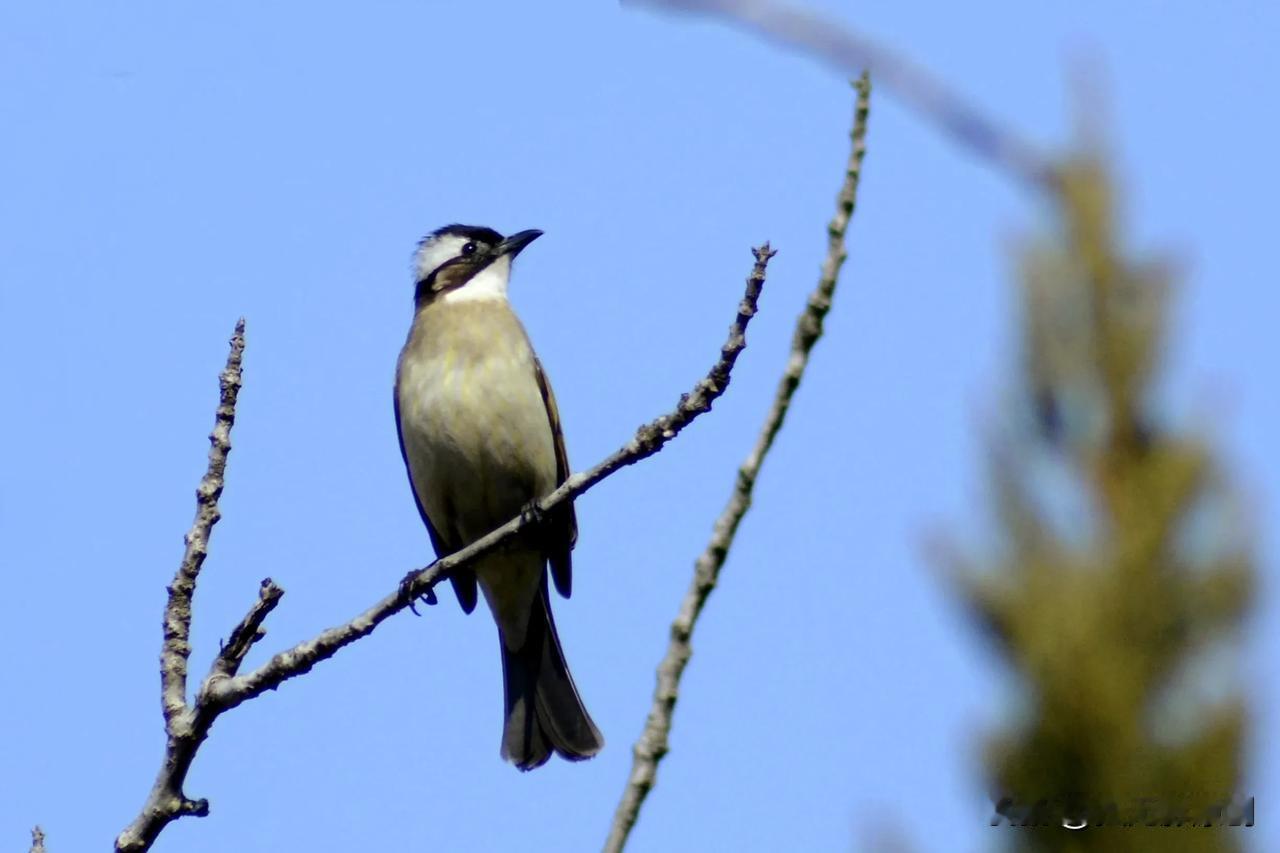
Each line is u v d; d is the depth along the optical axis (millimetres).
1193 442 4277
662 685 6930
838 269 7438
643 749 6793
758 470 7223
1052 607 4234
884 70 5422
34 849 9625
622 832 6633
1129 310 4516
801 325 7395
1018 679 4285
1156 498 4254
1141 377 4434
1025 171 4887
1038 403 4488
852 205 7516
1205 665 4184
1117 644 4203
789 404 7305
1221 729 4117
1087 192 4695
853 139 7535
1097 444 4395
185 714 10672
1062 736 4211
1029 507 4352
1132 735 4168
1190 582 4195
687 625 7031
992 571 4320
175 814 10531
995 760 4289
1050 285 4594
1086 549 4289
